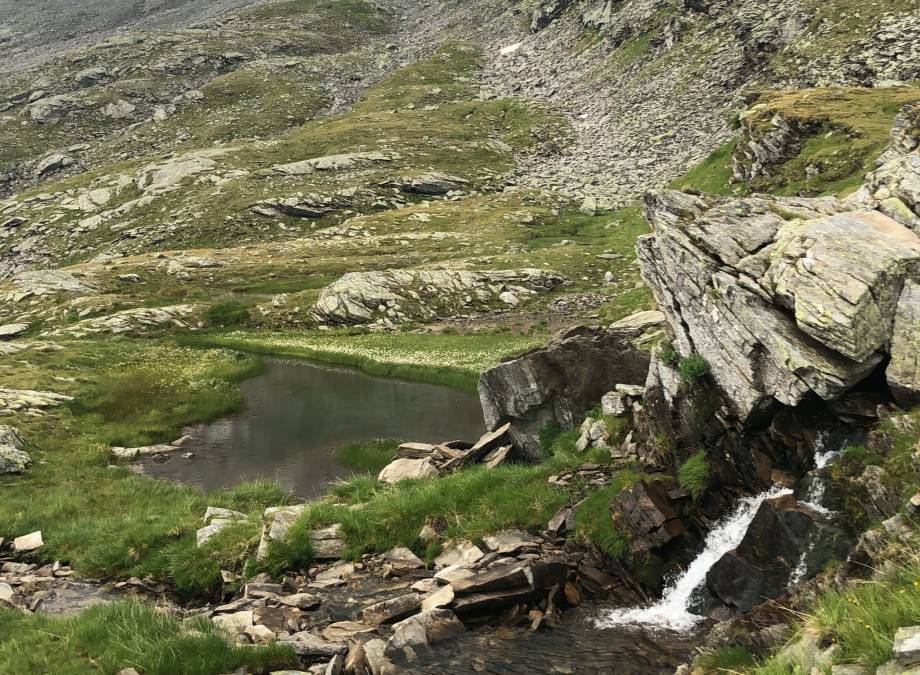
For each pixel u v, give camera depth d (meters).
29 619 12.22
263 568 15.20
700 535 13.47
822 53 113.00
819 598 8.21
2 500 22.23
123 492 23.77
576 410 21.30
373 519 16.56
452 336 64.81
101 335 67.38
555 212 119.12
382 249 105.44
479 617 11.92
